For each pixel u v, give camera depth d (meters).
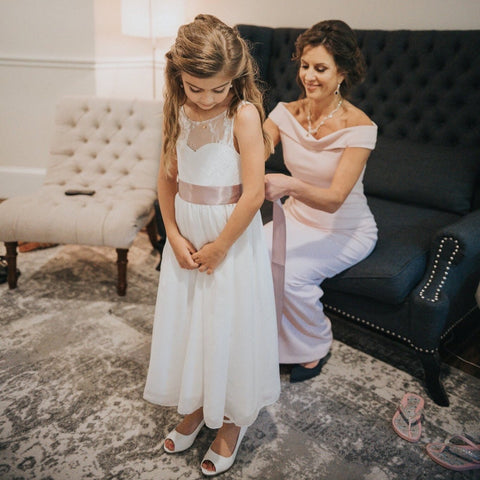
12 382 1.97
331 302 2.22
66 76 3.72
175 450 1.66
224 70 1.18
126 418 1.82
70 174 3.03
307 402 1.94
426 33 2.76
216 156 1.36
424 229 2.36
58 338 2.27
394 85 2.92
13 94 3.77
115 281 2.82
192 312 1.50
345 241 2.06
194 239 1.47
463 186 2.56
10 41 3.62
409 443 1.76
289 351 2.02
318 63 1.81
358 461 1.67
